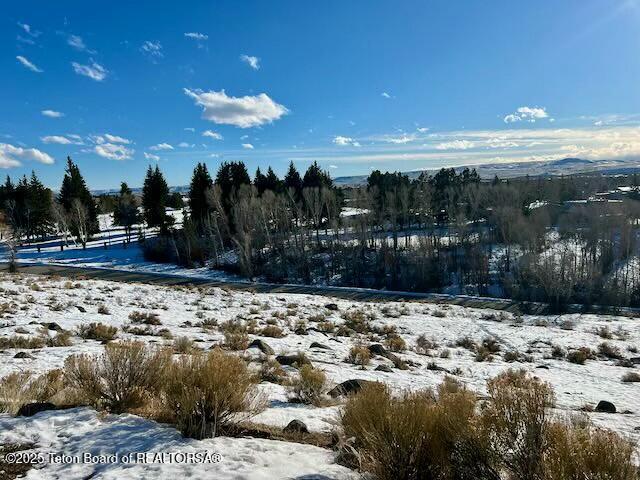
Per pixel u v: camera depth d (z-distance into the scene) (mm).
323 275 55750
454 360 15367
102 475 3412
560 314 37500
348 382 7906
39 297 21562
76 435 4312
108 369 5352
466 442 3182
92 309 19594
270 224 69125
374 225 74000
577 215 66000
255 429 4770
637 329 28344
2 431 4367
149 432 4391
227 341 12758
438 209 77875
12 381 5703
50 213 79688
